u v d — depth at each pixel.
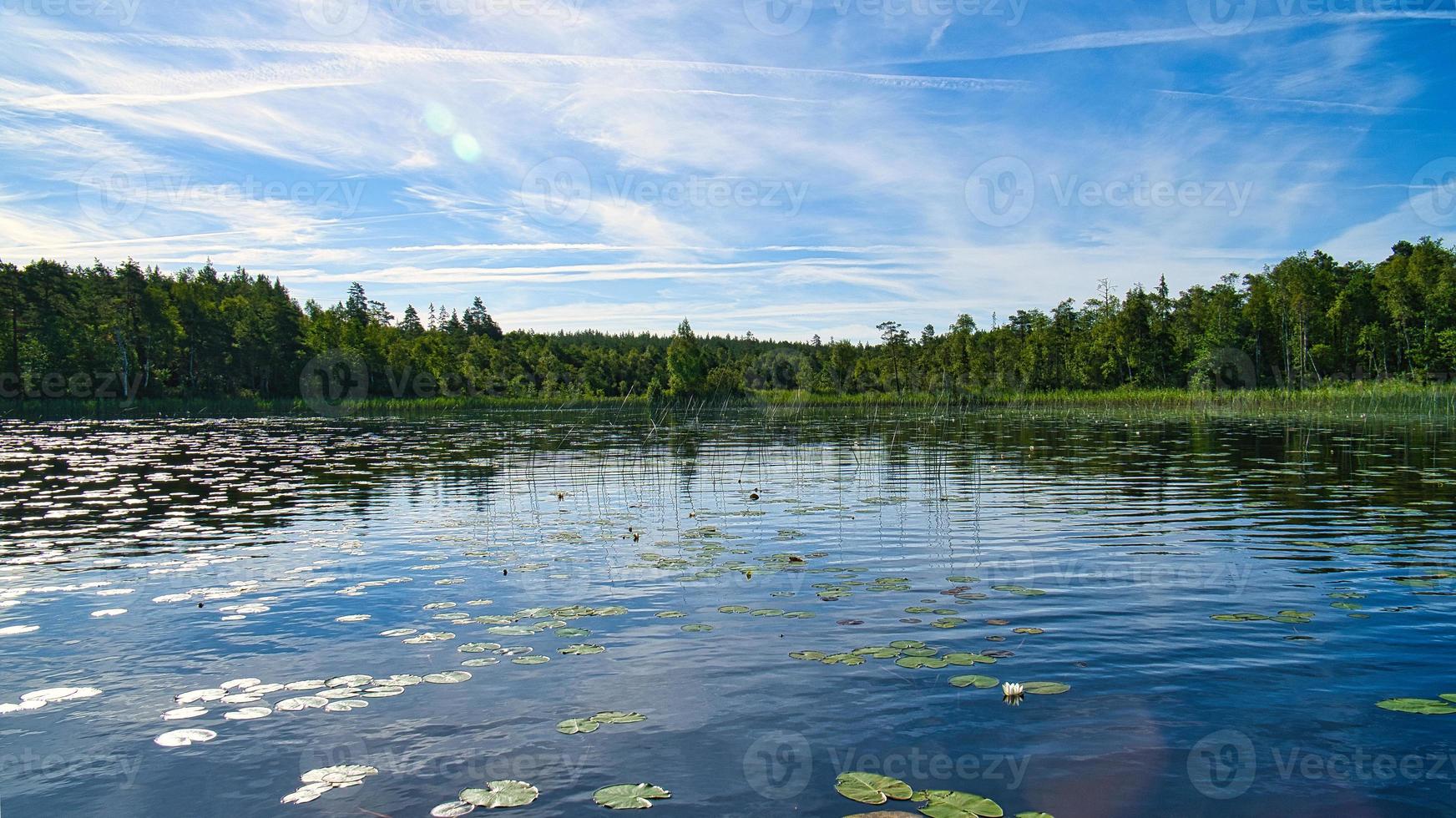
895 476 18.41
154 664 6.44
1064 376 88.50
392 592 8.48
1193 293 94.50
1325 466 19.06
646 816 4.12
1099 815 4.09
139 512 13.96
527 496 15.78
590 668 6.22
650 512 13.66
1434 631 6.88
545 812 4.20
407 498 15.52
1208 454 22.48
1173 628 7.02
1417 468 18.30
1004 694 5.61
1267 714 5.28
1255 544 10.47
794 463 21.67
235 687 5.93
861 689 5.75
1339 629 6.96
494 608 7.84
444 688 5.86
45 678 6.15
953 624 7.19
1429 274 72.75
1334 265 88.00
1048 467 19.66
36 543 11.23
